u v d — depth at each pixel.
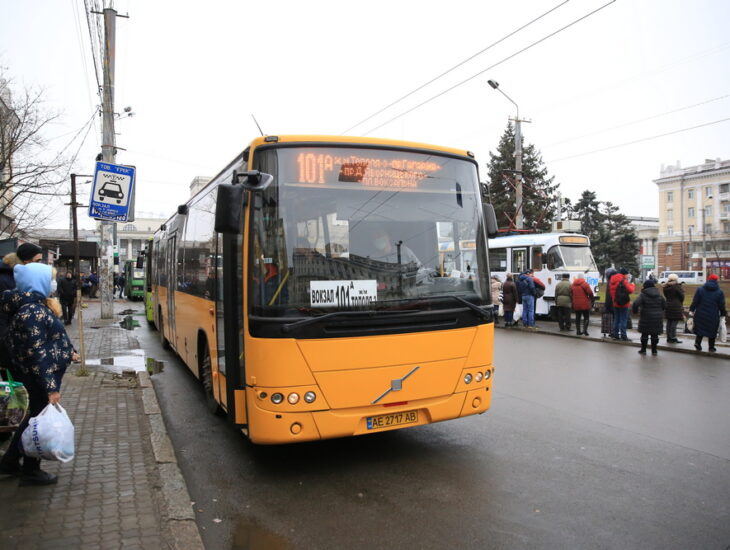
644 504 4.33
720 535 3.83
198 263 7.19
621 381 8.99
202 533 3.86
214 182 6.41
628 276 14.14
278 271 4.53
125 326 17.31
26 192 18.52
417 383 4.87
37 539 3.51
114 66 17.06
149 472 4.71
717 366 10.48
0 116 17.41
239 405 4.79
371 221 4.88
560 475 4.93
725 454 5.50
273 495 4.51
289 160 4.71
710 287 11.80
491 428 6.35
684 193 88.44
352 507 4.28
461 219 5.32
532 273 17.14
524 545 3.68
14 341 4.24
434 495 4.49
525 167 48.62
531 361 10.95
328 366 4.55
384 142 5.05
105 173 8.77
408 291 4.91
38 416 4.20
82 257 32.81
